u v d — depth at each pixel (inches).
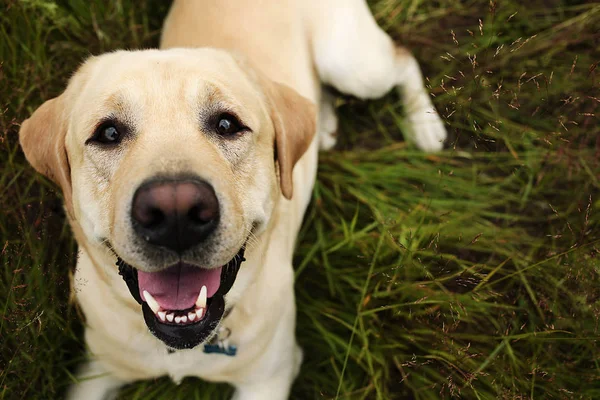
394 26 38.0
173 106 20.2
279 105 24.1
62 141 22.2
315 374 29.5
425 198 32.1
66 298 27.4
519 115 35.5
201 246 18.7
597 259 27.9
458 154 34.2
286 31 31.1
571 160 31.9
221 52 23.2
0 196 27.6
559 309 28.8
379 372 28.0
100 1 33.1
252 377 26.2
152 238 18.3
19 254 26.1
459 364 27.1
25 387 26.5
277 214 24.4
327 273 30.5
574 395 27.2
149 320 20.8
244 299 23.7
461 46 37.8
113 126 20.5
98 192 20.5
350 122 36.4
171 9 32.6
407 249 27.7
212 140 20.6
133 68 20.7
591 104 34.0
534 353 28.0
